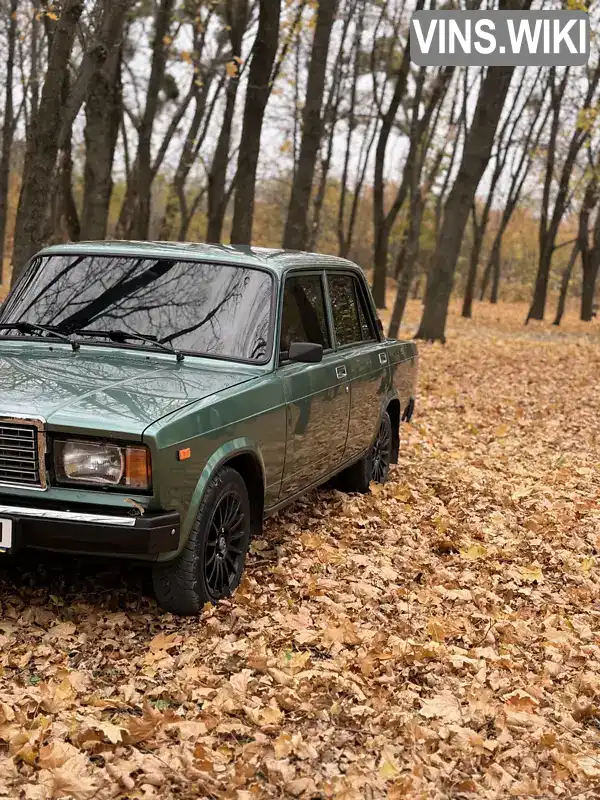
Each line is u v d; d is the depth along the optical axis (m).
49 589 4.62
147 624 4.36
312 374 5.55
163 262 5.34
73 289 5.29
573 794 3.28
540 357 20.50
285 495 5.50
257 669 3.98
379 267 34.78
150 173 23.84
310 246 33.66
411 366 8.09
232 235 14.66
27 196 10.04
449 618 4.81
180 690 3.73
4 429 4.05
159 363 4.84
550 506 7.39
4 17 23.33
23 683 3.71
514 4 19.64
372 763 3.32
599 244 39.25
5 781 3.01
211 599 4.53
